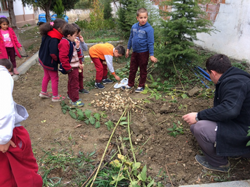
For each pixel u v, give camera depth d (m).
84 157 2.77
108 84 5.11
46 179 2.43
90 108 3.97
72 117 3.70
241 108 2.21
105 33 11.16
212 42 6.28
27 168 1.86
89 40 9.05
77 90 3.97
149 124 3.36
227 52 5.76
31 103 4.19
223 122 2.27
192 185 2.26
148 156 2.78
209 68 2.41
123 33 9.30
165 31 4.91
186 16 4.83
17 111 1.94
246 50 5.18
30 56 7.64
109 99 4.25
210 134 2.28
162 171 2.53
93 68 6.23
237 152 2.22
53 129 3.38
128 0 8.61
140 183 2.36
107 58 4.49
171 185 2.35
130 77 4.61
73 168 2.61
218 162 2.44
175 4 4.68
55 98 4.21
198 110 3.67
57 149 2.94
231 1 5.46
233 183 2.26
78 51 4.06
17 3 17.78
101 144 3.05
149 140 3.06
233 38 5.53
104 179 2.43
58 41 3.75
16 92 4.71
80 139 3.15
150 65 5.72
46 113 3.83
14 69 5.57
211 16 6.16
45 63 3.89
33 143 3.05
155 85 4.69
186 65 5.20
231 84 2.18
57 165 2.64
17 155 1.77
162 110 3.63
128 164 2.56
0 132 1.51
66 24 3.50
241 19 5.23
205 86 4.59
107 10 15.23
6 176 1.77
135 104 3.98
